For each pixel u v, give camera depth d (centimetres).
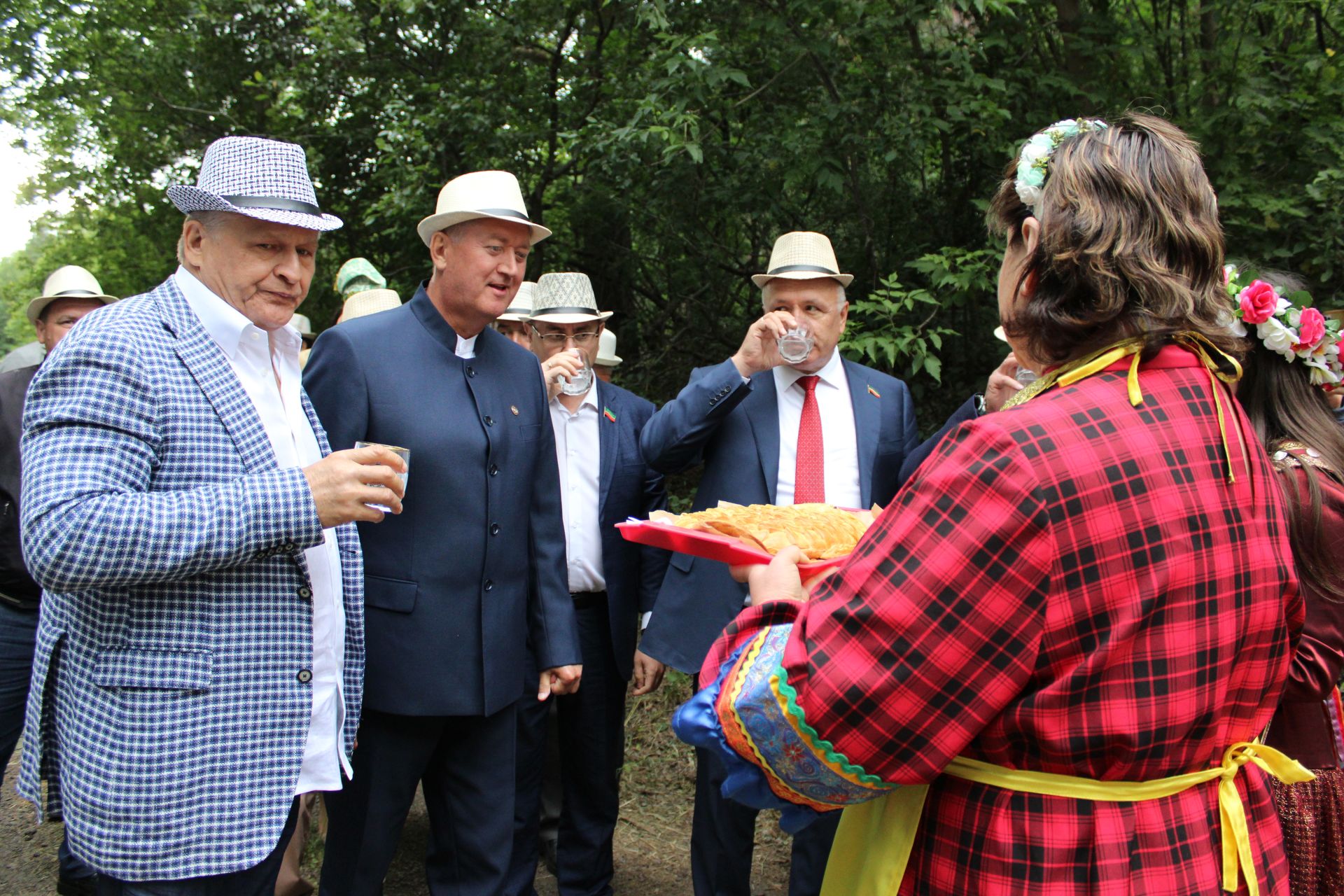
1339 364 197
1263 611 120
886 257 653
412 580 248
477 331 268
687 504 615
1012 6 550
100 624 179
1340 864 192
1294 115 504
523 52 797
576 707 345
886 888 125
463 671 251
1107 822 113
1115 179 119
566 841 345
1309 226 473
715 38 537
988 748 117
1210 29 547
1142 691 111
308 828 328
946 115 546
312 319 970
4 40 969
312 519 181
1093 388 119
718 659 136
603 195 718
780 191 606
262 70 905
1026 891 113
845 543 175
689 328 802
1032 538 108
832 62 554
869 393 320
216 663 183
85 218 1278
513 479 266
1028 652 110
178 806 179
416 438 248
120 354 180
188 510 173
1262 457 127
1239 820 120
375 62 820
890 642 112
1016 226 133
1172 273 117
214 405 189
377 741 250
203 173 206
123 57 980
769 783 127
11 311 2423
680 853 396
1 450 328
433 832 272
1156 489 112
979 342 590
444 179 748
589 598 350
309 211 206
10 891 378
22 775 194
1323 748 194
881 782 117
